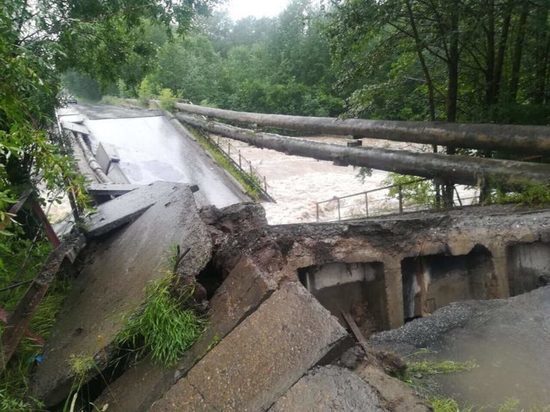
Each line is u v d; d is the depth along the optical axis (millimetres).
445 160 9961
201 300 3566
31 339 4305
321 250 4617
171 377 3080
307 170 22312
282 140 15992
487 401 3020
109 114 27328
